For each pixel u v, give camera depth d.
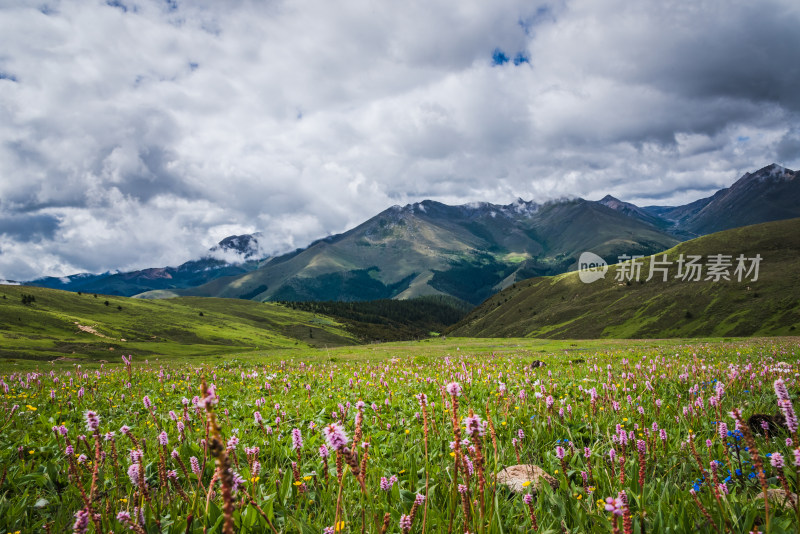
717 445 6.06
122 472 6.01
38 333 170.75
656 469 5.49
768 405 8.62
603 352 34.47
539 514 4.40
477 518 3.88
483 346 74.94
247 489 4.84
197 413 8.56
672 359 22.45
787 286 176.00
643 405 9.18
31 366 51.41
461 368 19.62
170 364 42.66
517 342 85.38
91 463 6.08
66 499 5.32
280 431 8.03
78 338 173.62
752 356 22.08
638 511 4.18
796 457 3.32
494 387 13.58
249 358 53.00
